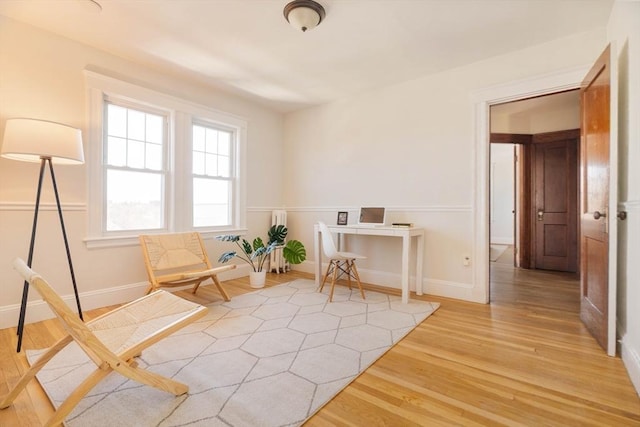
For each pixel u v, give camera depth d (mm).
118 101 3090
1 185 2418
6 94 2426
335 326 2471
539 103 4234
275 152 4738
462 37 2678
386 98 3775
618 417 1403
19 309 2482
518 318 2674
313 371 1797
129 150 3203
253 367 1839
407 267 3078
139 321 1669
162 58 3070
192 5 2264
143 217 3318
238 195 4211
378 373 1788
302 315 2717
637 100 1747
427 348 2105
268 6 2270
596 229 2191
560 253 4605
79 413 1414
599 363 1889
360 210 3797
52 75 2643
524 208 4816
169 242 3148
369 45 2811
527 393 1591
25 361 1908
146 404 1483
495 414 1430
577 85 2623
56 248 2682
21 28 2488
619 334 2033
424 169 3484
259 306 2957
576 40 2631
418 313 2775
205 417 1399
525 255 4836
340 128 4207
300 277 4211
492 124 4703
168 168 3486
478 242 3146
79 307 2400
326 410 1463
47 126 2127
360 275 3980
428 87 3451
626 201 1923
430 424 1365
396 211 3691
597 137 2166
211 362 1895
